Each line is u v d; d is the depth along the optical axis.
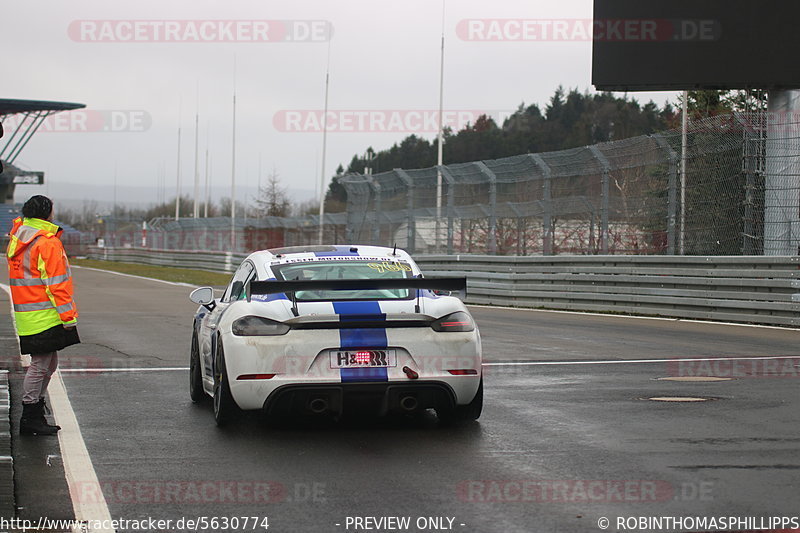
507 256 54.44
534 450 17.02
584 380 25.27
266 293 17.66
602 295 48.19
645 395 22.73
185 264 118.12
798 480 14.62
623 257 46.75
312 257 20.92
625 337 36.00
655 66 51.38
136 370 28.08
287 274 20.03
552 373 26.61
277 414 20.84
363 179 69.44
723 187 43.59
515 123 197.38
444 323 18.50
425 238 62.81
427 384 18.14
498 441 17.83
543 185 52.12
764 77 50.19
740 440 17.56
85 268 120.50
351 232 72.19
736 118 42.94
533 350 32.00
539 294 52.38
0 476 15.23
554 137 195.62
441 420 19.73
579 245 50.50
